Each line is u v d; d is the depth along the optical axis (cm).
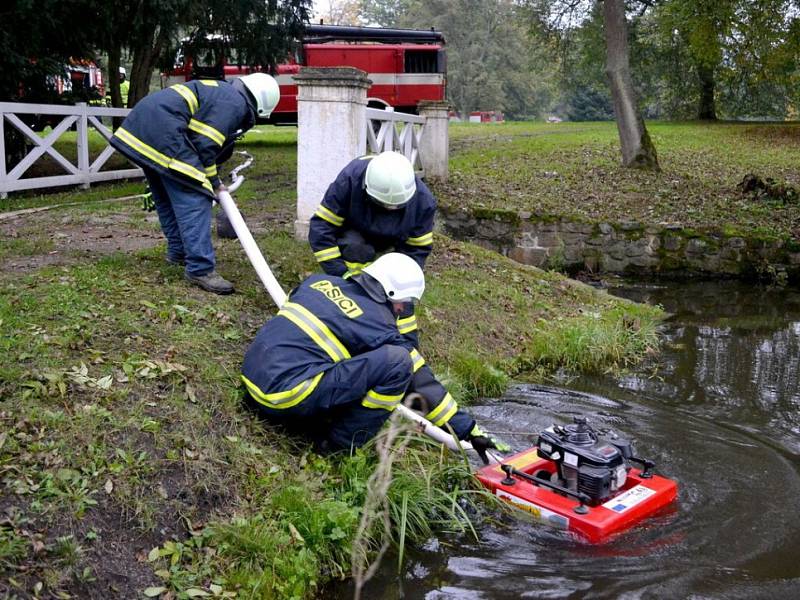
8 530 310
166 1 1243
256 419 436
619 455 422
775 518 423
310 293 432
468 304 757
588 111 5991
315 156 776
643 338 781
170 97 552
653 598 351
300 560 358
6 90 1153
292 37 1691
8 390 391
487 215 1160
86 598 304
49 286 544
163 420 405
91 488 348
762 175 1549
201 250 580
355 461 422
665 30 2020
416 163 1255
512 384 643
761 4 1612
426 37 1894
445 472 450
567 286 912
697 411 595
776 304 988
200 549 346
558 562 383
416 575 374
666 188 1402
